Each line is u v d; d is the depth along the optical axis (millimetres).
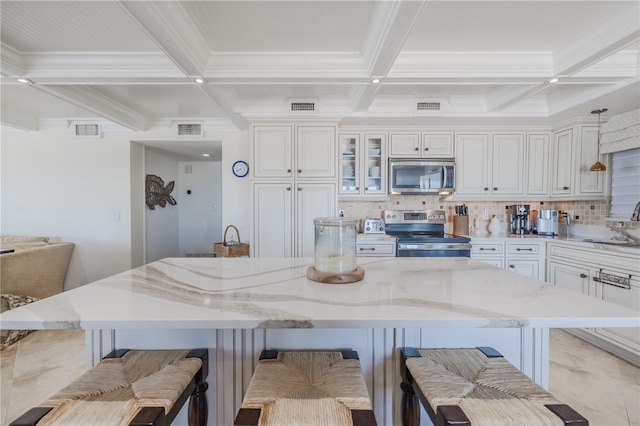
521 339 1348
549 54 2193
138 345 1305
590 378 2154
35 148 3857
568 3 1654
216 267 1654
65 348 2590
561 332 2910
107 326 896
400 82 2314
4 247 3291
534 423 838
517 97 2693
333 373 1093
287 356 1222
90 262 3924
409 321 897
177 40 1743
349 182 3604
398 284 1293
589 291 2660
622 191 2957
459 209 3703
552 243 3141
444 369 1121
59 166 3877
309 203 3248
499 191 3535
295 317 910
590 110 2879
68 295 1133
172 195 5473
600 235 3143
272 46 2094
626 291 2324
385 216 3738
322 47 2111
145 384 1017
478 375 1084
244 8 1691
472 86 2779
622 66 2178
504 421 843
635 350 2264
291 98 3084
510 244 3262
